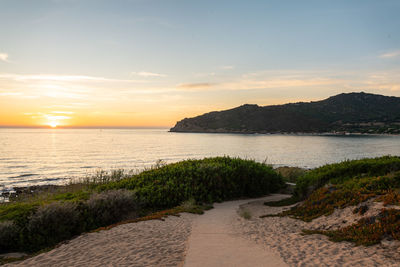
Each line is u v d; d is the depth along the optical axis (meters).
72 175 46.75
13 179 43.38
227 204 16.94
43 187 33.97
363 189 11.14
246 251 7.00
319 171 17.73
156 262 6.36
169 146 120.81
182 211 13.59
